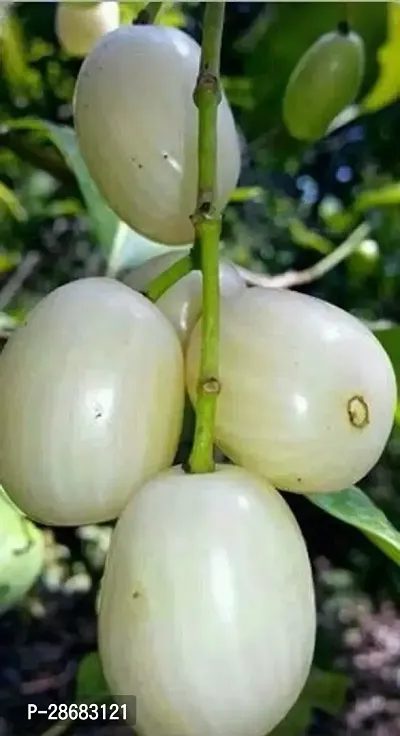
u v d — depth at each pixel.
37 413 0.13
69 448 0.13
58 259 0.48
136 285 0.17
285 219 0.56
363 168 0.54
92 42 0.22
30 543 0.21
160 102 0.16
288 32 0.33
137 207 0.17
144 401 0.14
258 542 0.13
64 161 0.29
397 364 0.21
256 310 0.14
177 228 0.17
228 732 0.13
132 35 0.17
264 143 0.36
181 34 0.17
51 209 0.43
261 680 0.13
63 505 0.14
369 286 0.49
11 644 0.50
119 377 0.14
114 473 0.14
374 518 0.16
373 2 0.31
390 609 0.60
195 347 0.14
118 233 0.24
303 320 0.14
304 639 0.13
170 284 0.15
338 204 0.55
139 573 0.13
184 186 0.16
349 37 0.24
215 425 0.14
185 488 0.13
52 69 0.38
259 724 0.13
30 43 0.36
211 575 0.13
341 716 0.51
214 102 0.14
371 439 0.14
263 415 0.13
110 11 0.22
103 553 0.44
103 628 0.13
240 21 0.39
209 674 0.13
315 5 0.32
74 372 0.13
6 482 0.14
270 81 0.34
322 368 0.13
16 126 0.28
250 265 0.55
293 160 0.43
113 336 0.14
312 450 0.13
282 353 0.13
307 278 0.28
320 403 0.13
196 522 0.13
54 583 0.48
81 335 0.14
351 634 0.59
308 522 0.46
